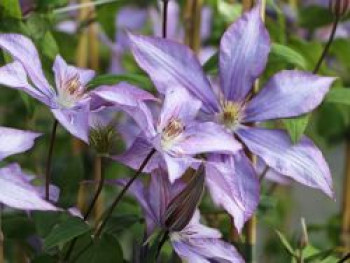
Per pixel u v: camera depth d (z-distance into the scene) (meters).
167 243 0.63
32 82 0.57
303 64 0.63
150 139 0.53
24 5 0.68
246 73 0.59
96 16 0.77
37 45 0.65
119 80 0.59
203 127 0.55
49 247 0.55
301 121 0.58
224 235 0.70
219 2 0.72
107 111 0.63
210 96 0.59
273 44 0.63
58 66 0.57
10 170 0.53
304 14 0.81
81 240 0.58
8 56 0.62
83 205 0.77
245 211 0.56
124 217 0.61
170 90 0.56
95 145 0.56
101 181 0.57
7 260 0.75
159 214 0.57
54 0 0.66
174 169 0.53
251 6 0.63
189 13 0.76
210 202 0.71
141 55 0.57
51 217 0.58
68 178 0.60
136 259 0.59
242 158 0.57
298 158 0.58
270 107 0.59
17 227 0.63
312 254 0.64
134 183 0.59
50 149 0.57
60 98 0.55
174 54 0.58
